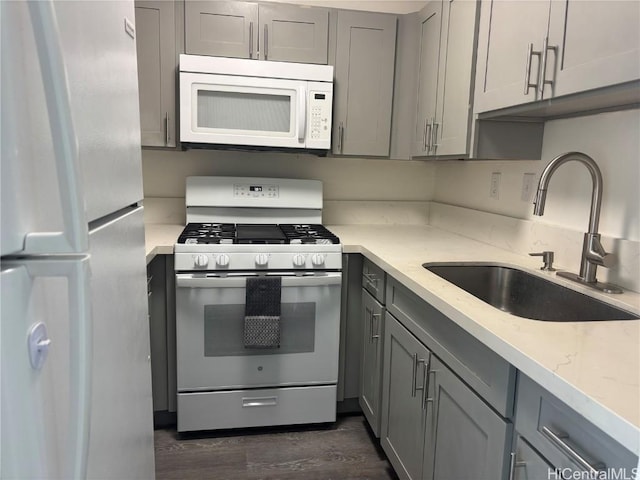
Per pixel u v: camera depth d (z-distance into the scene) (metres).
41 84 0.51
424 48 2.22
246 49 2.15
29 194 0.49
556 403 0.86
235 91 2.12
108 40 0.75
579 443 0.81
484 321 1.08
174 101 2.14
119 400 0.81
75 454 0.52
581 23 1.21
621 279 1.41
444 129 2.00
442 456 1.36
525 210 1.93
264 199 2.45
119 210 0.89
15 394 0.46
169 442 2.03
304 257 1.98
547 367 0.83
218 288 1.94
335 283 2.02
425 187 2.81
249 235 2.11
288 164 2.64
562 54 1.28
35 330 0.49
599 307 1.33
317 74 2.18
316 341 2.08
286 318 2.03
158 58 2.10
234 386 2.04
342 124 2.32
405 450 1.65
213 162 2.56
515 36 1.49
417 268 1.62
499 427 1.04
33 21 0.46
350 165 2.71
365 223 2.77
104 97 0.73
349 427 2.19
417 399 1.53
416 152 2.33
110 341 0.75
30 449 0.49
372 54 2.29
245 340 1.95
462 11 1.83
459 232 2.43
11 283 0.45
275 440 2.07
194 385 2.01
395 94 2.35
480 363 1.13
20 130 0.47
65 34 0.56
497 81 1.60
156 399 2.08
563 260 1.65
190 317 1.96
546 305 1.55
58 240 0.49
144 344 1.05
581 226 1.61
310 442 2.07
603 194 1.51
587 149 1.58
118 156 0.82
